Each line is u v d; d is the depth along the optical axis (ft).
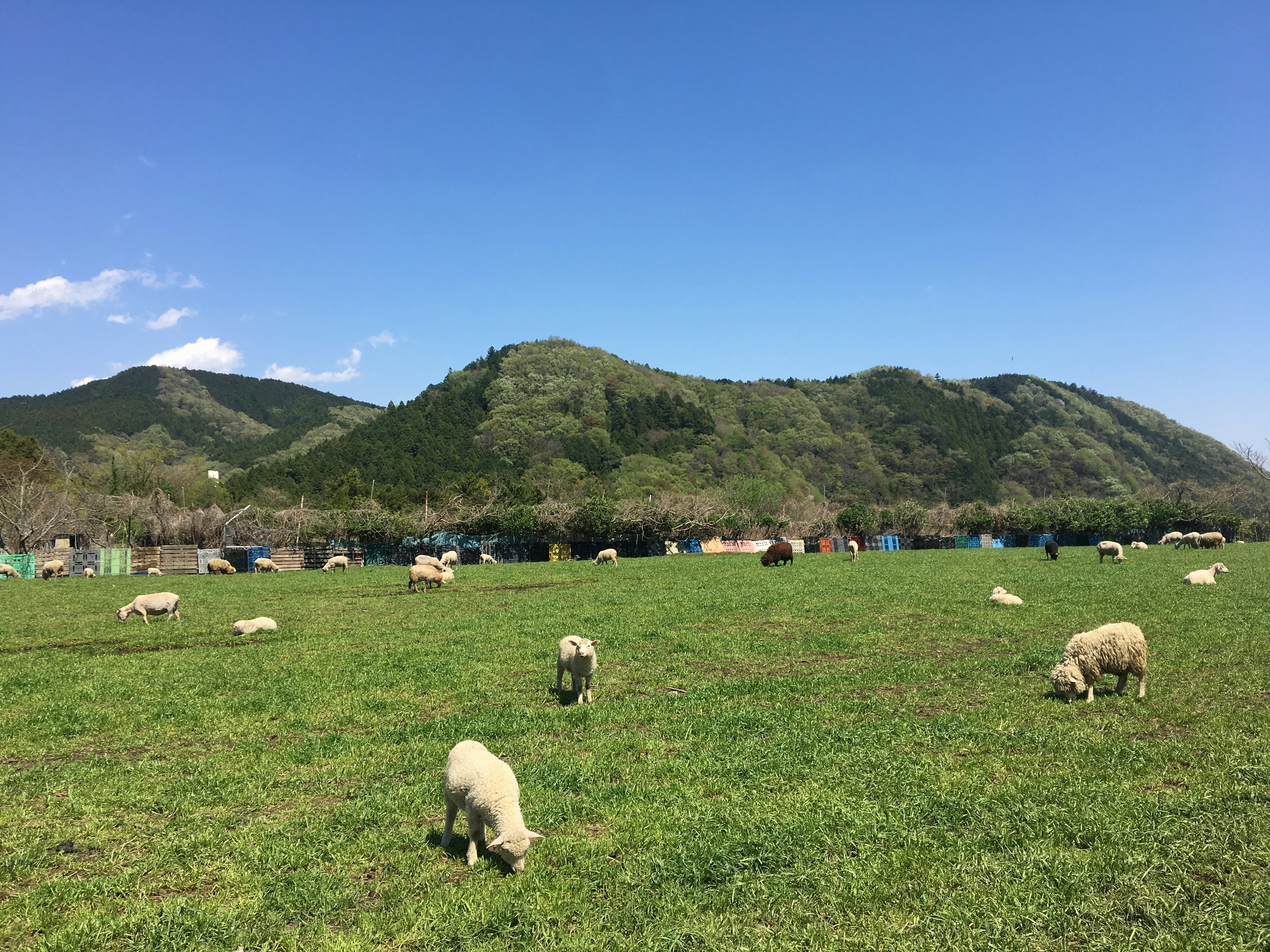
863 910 16.88
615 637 55.21
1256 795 22.11
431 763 28.30
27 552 173.27
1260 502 273.75
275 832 22.18
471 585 107.04
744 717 32.86
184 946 16.25
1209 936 15.33
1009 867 18.44
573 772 26.03
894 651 48.80
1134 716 32.07
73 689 42.06
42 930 17.17
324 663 48.55
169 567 155.33
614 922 16.69
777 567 132.57
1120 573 99.09
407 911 17.24
